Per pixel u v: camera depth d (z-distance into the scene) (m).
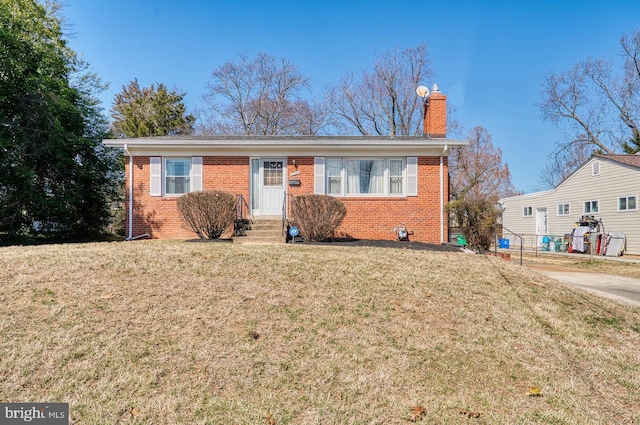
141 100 32.12
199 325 4.21
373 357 3.84
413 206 12.16
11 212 13.39
